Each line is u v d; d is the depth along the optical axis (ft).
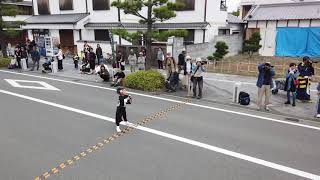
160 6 51.90
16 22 77.61
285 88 38.60
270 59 78.69
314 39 78.02
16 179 19.92
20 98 41.75
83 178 20.07
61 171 21.01
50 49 88.17
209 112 35.55
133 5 47.52
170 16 47.60
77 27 87.40
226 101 40.42
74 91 46.29
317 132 28.99
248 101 38.60
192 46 71.05
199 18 79.20
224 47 69.56
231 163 22.29
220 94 44.24
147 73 48.70
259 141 26.50
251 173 20.81
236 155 23.62
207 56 74.59
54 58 70.85
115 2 48.44
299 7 82.58
